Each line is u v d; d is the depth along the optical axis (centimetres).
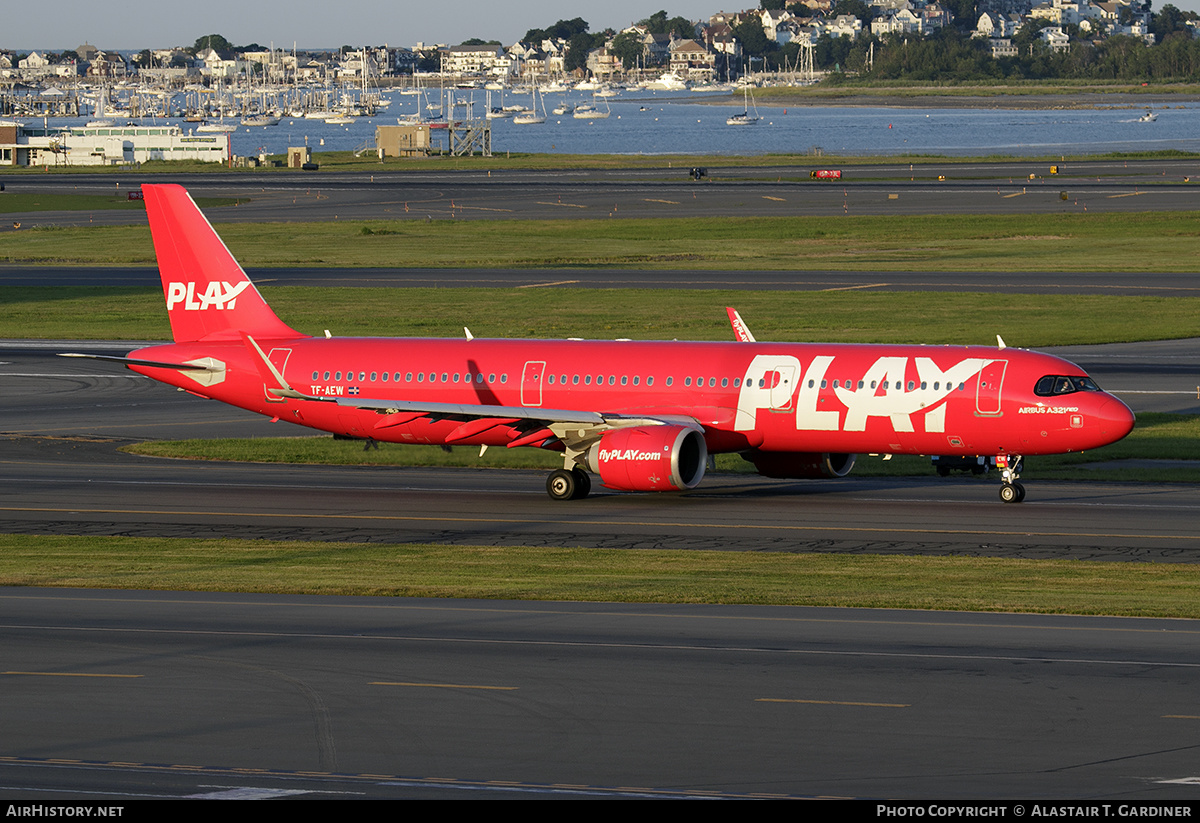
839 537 16775
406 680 10612
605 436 19062
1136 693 10150
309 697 10194
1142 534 16788
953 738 9181
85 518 18200
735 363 19762
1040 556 15550
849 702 9975
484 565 15175
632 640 11788
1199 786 8281
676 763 8756
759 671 10800
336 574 14712
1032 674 10662
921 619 12512
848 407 19038
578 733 9350
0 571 14900
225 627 12319
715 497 19775
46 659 11250
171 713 9831
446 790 8325
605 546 16338
